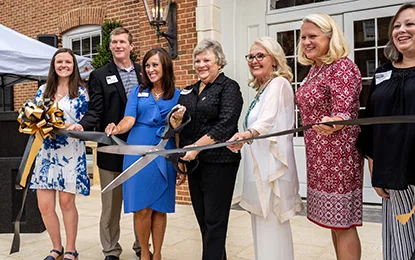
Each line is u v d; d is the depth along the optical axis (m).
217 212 2.24
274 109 2.05
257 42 2.18
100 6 6.67
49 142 2.68
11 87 7.94
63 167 2.69
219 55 2.29
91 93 2.86
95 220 4.21
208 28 4.67
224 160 2.21
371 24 4.42
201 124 2.27
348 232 2.05
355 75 1.95
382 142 1.76
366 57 4.45
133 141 2.53
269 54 2.16
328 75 1.98
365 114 1.93
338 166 1.96
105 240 2.93
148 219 2.57
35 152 2.52
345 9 4.54
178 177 2.76
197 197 2.36
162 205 2.52
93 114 2.75
